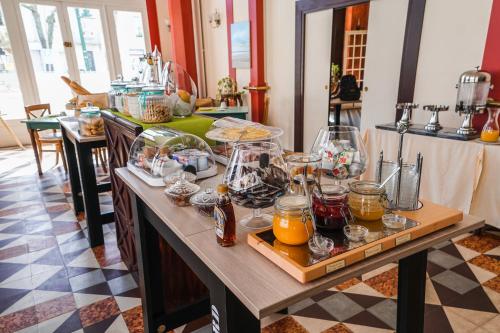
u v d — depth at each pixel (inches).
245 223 41.2
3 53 234.1
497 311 70.8
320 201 36.1
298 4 171.5
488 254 92.2
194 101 84.8
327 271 29.9
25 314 74.9
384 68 138.8
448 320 68.4
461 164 97.0
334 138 46.8
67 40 251.1
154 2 265.0
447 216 38.5
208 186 55.2
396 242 34.3
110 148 90.5
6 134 243.6
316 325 69.0
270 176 41.2
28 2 233.5
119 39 269.7
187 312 69.2
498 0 99.2
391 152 114.0
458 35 111.2
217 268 32.0
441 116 120.5
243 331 35.1
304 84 180.7
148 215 56.5
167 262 68.7
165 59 283.3
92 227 102.5
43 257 98.7
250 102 218.1
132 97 76.3
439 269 85.9
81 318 73.4
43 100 252.8
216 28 243.0
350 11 241.6
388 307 73.7
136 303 77.9
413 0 121.8
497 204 92.8
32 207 136.1
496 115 94.0
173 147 60.9
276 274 30.8
